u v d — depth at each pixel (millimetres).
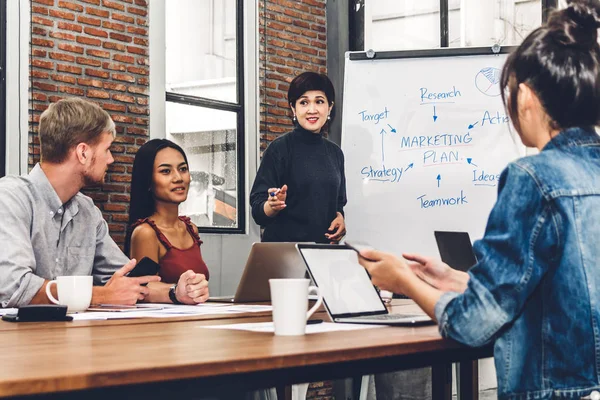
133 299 2295
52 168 2611
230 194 5449
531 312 1262
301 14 5855
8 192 2480
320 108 3684
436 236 2658
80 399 911
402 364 1328
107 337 1416
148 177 3543
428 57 4184
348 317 1749
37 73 4367
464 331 1270
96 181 2697
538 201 1249
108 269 2832
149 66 4902
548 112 1335
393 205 4113
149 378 960
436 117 4133
